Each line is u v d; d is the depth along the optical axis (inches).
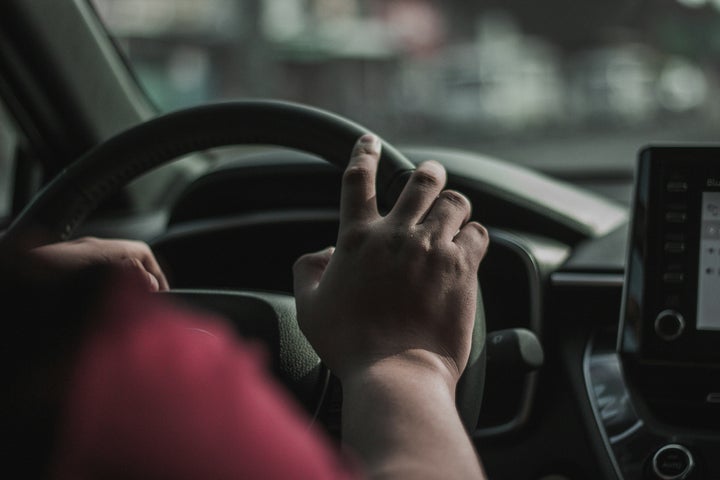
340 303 24.8
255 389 20.0
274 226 46.7
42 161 66.2
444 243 25.4
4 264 19.7
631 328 38.1
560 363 44.0
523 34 858.8
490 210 48.2
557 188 52.6
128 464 18.4
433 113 619.2
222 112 33.3
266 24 608.4
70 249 30.7
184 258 47.9
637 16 478.9
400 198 26.2
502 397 43.7
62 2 61.9
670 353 37.3
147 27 534.9
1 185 67.6
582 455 42.6
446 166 48.3
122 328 19.2
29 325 19.1
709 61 264.2
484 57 694.5
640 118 230.1
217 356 19.8
